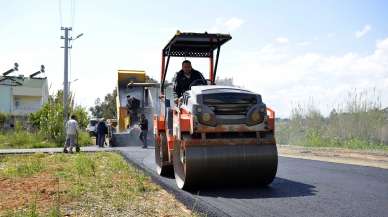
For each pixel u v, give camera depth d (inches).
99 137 1016.9
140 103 1020.5
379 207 258.7
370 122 806.5
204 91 328.8
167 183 373.1
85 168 463.2
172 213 253.1
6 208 257.6
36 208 256.2
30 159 620.1
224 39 387.2
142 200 292.7
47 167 498.3
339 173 409.7
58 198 283.7
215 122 323.3
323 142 843.4
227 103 329.1
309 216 240.8
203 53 428.1
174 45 409.1
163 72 419.5
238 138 330.3
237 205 273.9
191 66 393.7
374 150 679.7
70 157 661.9
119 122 1041.5
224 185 345.4
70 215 241.1
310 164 491.5
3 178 402.6
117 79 1058.7
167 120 393.4
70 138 797.9
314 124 920.9
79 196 297.7
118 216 241.4
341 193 304.8
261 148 326.3
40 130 1187.3
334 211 250.7
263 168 326.6
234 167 320.8
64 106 1184.8
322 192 310.3
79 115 1408.7
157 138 445.1
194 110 323.0
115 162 531.5
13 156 696.4
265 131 335.3
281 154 661.3
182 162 329.4
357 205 265.0
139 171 453.1
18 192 315.9
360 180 363.6
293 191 317.7
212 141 321.1
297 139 932.0
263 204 275.1
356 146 765.9
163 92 424.2
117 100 1068.5
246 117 329.4
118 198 294.4
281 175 404.5
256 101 335.9
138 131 1010.1
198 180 319.0
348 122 839.7
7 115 1969.7
